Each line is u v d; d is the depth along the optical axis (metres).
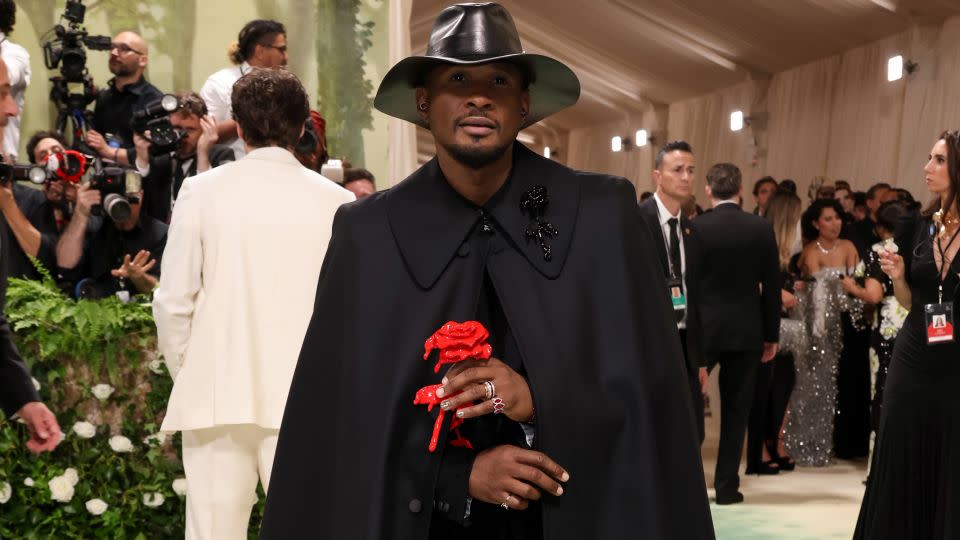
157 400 3.79
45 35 5.82
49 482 3.59
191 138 4.70
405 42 6.61
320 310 1.80
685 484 1.67
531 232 1.74
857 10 10.98
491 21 1.72
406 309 1.74
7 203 4.06
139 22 6.08
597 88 18.86
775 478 6.96
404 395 1.70
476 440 1.73
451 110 1.71
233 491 3.11
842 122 12.27
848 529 5.32
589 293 1.72
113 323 3.69
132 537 3.75
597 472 1.65
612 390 1.67
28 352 3.60
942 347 3.76
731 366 6.08
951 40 10.37
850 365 7.75
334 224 1.85
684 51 14.57
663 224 5.45
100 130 5.30
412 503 1.68
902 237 3.96
